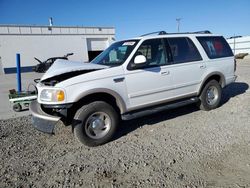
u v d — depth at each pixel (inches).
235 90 333.7
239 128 187.0
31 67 1296.8
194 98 225.1
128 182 122.3
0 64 1228.5
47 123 159.3
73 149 167.0
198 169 130.5
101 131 171.9
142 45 186.9
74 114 168.6
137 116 183.8
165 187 116.0
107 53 207.9
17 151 167.2
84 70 168.7
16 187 123.0
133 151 157.8
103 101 170.7
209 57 229.8
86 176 130.6
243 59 1137.4
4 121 245.8
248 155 142.9
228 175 123.5
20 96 294.2
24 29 1256.2
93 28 1470.2
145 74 183.8
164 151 154.4
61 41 1371.8
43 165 145.3
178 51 209.3
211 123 202.8
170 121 214.5
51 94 157.5
